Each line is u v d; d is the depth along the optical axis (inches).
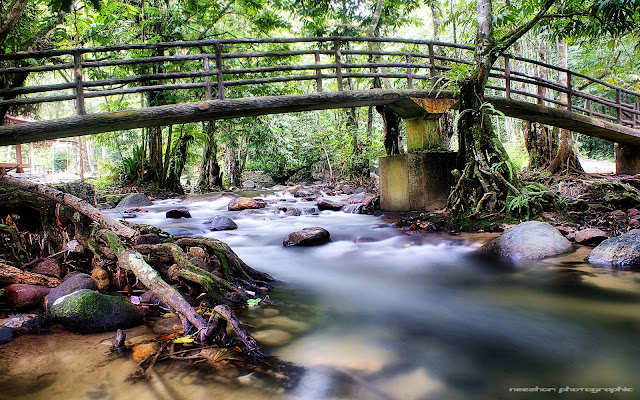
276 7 510.6
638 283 140.9
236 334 100.0
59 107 1074.7
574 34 326.6
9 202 147.3
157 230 169.8
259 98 261.6
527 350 98.7
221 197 487.2
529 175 452.8
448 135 490.3
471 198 261.4
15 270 124.6
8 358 89.4
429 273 172.6
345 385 82.1
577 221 235.6
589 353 96.1
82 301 104.4
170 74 249.0
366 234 247.8
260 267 187.0
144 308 120.8
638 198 267.3
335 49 287.1
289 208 367.6
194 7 454.0
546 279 151.2
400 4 554.6
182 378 82.7
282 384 81.7
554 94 645.3
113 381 81.1
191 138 574.6
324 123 816.9
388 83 616.4
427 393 79.6
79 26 380.2
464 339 105.8
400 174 314.0
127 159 565.6
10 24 170.7
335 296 143.9
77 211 148.9
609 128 401.4
